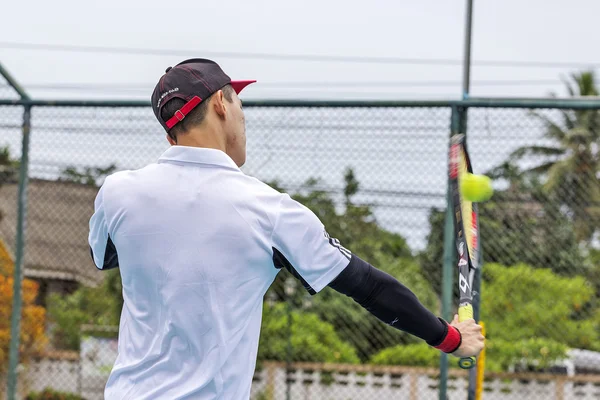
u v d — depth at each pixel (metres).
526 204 8.10
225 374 2.56
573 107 7.61
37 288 10.29
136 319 2.65
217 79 2.75
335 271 2.58
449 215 7.90
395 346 9.01
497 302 8.34
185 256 2.54
